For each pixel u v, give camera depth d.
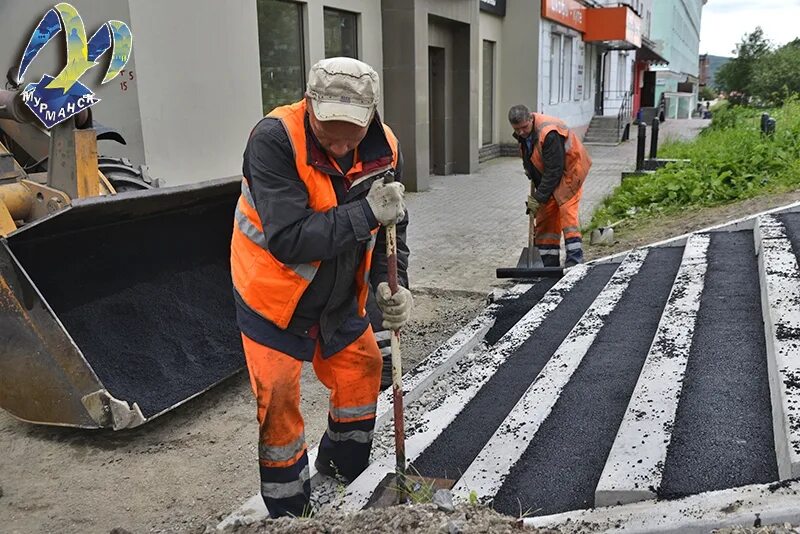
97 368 4.00
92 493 3.46
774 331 3.12
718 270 4.69
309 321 2.65
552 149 5.92
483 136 18.05
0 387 3.84
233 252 2.64
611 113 29.77
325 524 2.48
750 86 35.38
